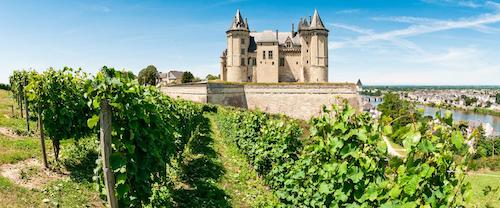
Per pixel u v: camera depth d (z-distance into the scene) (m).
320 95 66.00
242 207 11.95
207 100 59.66
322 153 7.01
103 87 5.95
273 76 81.31
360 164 5.69
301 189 9.49
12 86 25.39
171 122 13.03
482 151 5.00
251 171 16.70
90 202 10.28
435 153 4.77
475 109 160.12
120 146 6.47
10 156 12.90
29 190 10.33
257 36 85.00
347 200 6.38
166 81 129.62
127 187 6.34
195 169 15.81
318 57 79.75
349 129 6.14
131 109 6.51
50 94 12.75
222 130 32.22
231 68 81.56
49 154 14.52
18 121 20.61
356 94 65.88
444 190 4.84
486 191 5.71
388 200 5.25
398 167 5.12
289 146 12.07
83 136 14.44
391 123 5.61
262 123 17.17
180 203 11.35
